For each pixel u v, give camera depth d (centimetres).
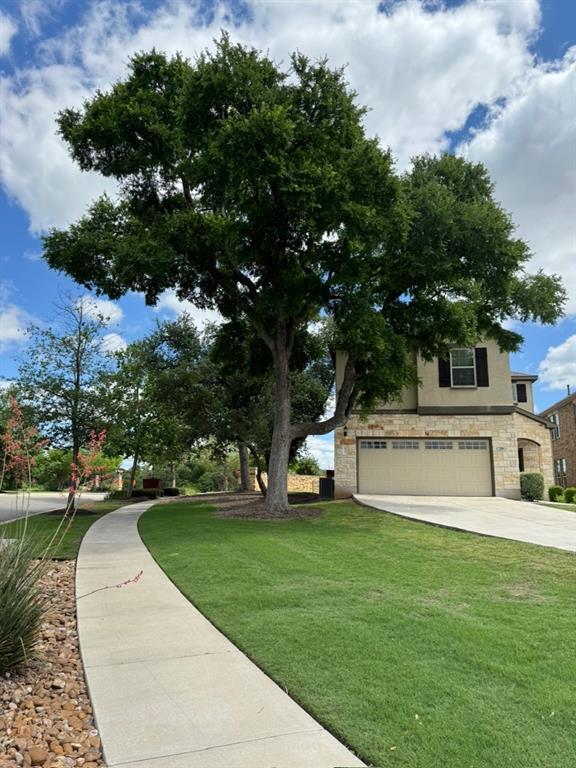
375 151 1274
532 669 418
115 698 379
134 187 1650
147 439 2592
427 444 2008
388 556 883
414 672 412
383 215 1298
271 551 915
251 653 457
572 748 307
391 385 1530
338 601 609
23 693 398
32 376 1689
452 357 2036
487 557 872
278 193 1239
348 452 1997
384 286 1570
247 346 1891
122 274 1451
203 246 1498
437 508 1528
